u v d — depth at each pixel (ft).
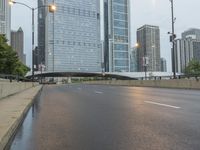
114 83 230.68
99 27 626.23
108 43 552.00
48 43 525.34
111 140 25.02
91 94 87.51
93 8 614.34
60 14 543.39
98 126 31.71
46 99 73.15
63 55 550.77
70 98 73.46
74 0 572.92
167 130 28.37
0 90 64.39
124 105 51.65
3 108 46.50
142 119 35.14
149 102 55.01
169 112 40.29
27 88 137.49
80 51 586.86
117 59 549.54
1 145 22.85
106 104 55.06
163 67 538.06
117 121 34.50
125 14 550.36
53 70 529.45
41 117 40.19
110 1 533.55
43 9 490.49
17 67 307.99
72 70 564.71
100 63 614.34
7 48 288.71
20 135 28.37
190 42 364.38
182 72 354.54
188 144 23.02
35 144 24.44
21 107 47.88
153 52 424.46
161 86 140.36
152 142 23.98
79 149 22.40
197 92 85.87
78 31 585.63
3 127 28.86
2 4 424.87
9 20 438.40
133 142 24.12
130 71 540.52
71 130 29.91
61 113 43.57
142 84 166.91
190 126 29.99
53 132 29.19
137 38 417.08
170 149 21.74
